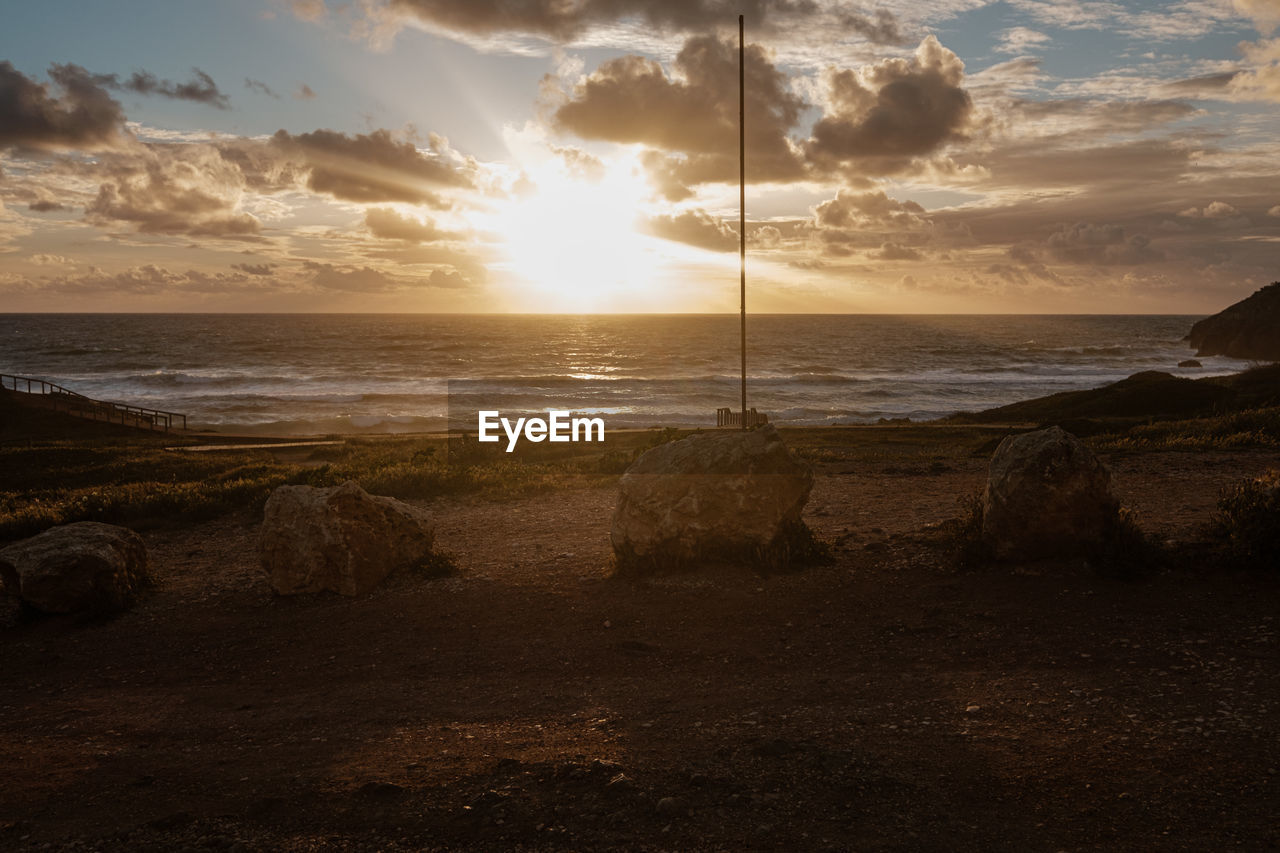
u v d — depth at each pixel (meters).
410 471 16.39
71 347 131.12
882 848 3.59
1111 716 4.89
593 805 4.09
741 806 4.03
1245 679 5.31
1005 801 3.97
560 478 16.88
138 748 5.29
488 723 5.47
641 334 174.38
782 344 141.50
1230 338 111.44
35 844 3.91
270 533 9.01
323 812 4.14
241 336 163.25
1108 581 7.43
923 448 25.27
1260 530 7.36
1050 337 171.50
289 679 6.74
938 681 5.77
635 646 6.93
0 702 6.45
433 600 8.52
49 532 9.26
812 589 8.04
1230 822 3.64
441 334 171.00
